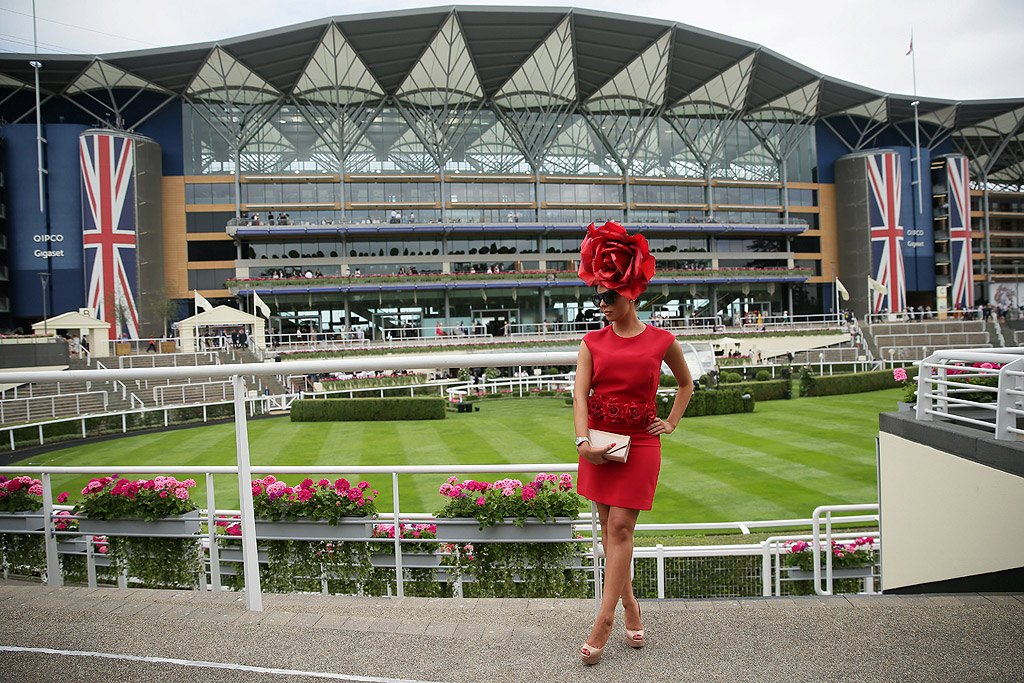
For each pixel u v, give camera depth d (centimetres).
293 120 5247
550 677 268
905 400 769
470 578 528
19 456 1925
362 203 5288
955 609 329
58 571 521
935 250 6284
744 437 1928
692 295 5759
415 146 5388
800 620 320
